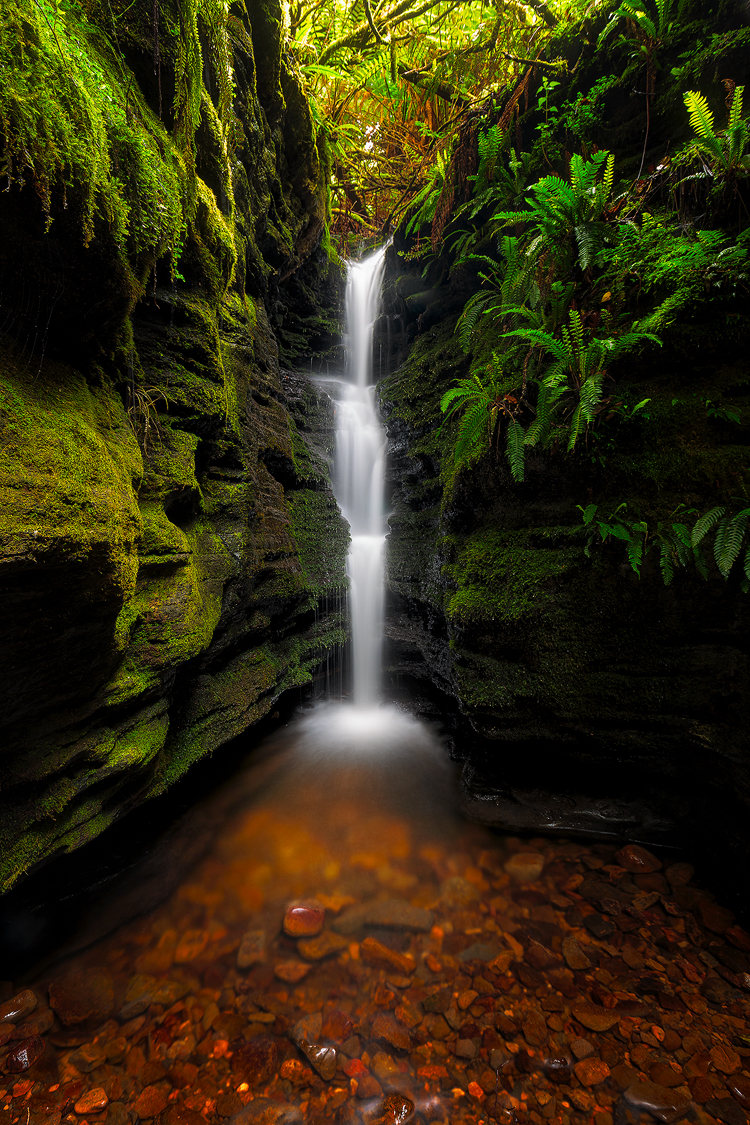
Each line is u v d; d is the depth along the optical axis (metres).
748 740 2.81
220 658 3.89
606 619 3.23
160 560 2.74
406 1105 1.95
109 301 2.06
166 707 2.92
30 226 1.58
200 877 3.18
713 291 3.05
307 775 4.41
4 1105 1.93
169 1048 2.15
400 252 7.72
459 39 6.38
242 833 3.61
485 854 3.38
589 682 3.30
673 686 3.07
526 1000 2.35
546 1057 2.10
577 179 3.30
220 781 3.99
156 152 2.38
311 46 6.27
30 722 2.00
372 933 2.76
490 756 3.93
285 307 7.60
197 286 3.32
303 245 7.04
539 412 3.24
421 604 5.44
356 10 6.14
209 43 3.18
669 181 3.60
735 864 2.95
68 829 2.20
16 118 1.40
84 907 2.73
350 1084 2.03
